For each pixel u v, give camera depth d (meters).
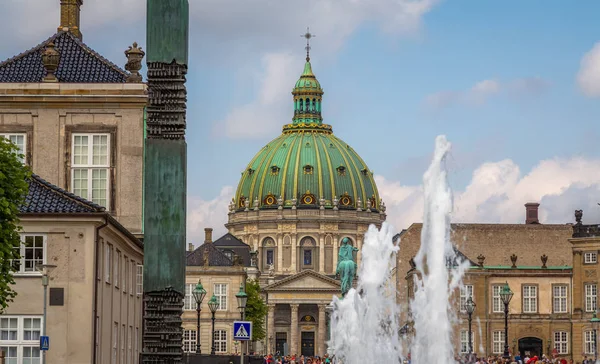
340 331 129.75
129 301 85.25
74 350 70.12
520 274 198.00
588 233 184.75
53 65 85.06
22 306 70.06
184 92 40.69
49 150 84.12
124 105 84.62
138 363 89.94
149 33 40.53
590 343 183.25
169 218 40.03
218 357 108.38
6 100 83.94
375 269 129.75
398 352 127.94
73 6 93.25
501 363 122.19
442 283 81.31
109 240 75.38
